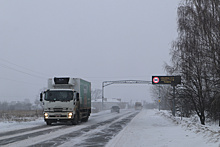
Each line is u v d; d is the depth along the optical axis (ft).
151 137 43.73
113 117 126.52
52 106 72.49
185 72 74.33
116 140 40.75
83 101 84.89
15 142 37.52
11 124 72.79
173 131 51.83
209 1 65.26
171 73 81.66
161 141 38.19
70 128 62.03
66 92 73.41
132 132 53.31
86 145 35.68
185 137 40.52
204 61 63.82
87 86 92.84
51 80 78.95
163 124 76.38
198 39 67.05
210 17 63.77
